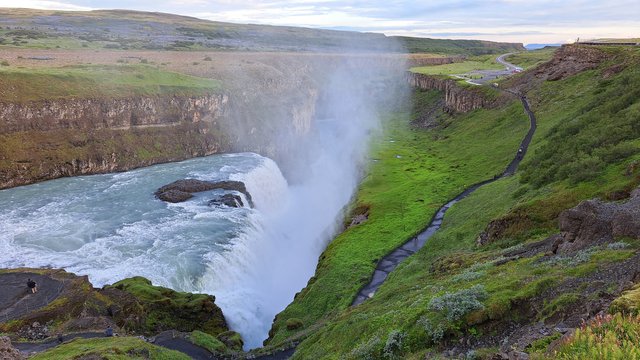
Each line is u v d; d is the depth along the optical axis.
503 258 34.00
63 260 55.19
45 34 197.12
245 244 64.38
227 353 38.28
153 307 44.75
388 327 25.62
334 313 45.03
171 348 38.16
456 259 41.31
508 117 104.94
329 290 50.94
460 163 93.50
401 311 27.45
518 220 42.28
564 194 41.44
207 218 71.12
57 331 37.69
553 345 16.28
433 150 112.56
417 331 23.47
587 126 58.09
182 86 119.81
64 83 102.06
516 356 16.70
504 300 22.53
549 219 40.16
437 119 147.62
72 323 38.66
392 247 59.38
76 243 60.25
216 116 123.75
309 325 44.78
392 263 55.69
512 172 73.88
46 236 62.03
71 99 98.75
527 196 49.34
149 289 46.97
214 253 59.06
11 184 85.81
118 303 43.31
